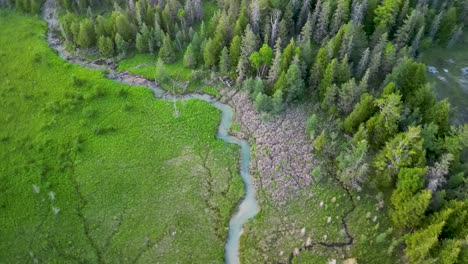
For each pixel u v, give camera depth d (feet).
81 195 233.96
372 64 278.87
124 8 372.58
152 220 224.12
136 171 247.09
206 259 209.97
